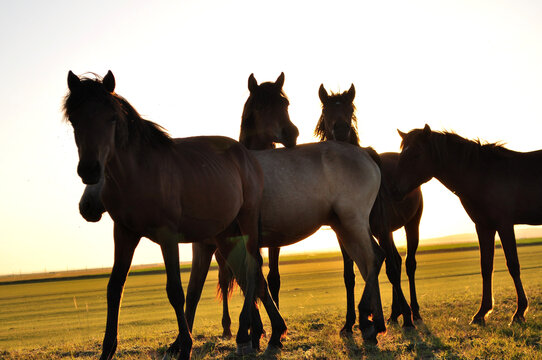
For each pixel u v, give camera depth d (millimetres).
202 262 6324
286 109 6992
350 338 6527
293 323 8430
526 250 59938
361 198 6562
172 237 4793
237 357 5637
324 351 5703
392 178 7629
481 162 7363
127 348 6531
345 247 6680
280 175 6391
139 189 4625
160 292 38219
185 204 4984
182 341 4750
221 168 5410
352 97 8141
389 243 7012
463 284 24172
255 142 7059
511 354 4848
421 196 8516
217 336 7445
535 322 6781
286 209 6352
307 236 6699
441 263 51656
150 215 4699
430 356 5262
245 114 7047
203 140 5695
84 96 4293
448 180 7508
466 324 7195
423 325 7328
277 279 7047
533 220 7270
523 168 7273
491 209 7242
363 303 6199
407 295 18234
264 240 6484
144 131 4770
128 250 4977
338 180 6516
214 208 5227
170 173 4852
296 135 6859
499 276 25016
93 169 4152
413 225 8500
